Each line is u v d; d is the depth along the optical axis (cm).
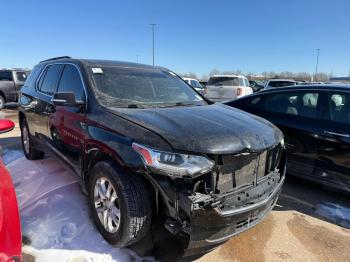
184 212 248
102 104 334
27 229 324
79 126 342
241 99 560
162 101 379
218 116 330
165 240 313
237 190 277
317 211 407
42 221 339
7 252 196
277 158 335
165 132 270
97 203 316
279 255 309
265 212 302
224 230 261
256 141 290
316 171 448
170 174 249
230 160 271
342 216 396
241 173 282
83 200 385
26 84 560
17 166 512
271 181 314
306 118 464
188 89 441
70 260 280
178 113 323
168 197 253
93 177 314
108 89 361
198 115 324
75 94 378
